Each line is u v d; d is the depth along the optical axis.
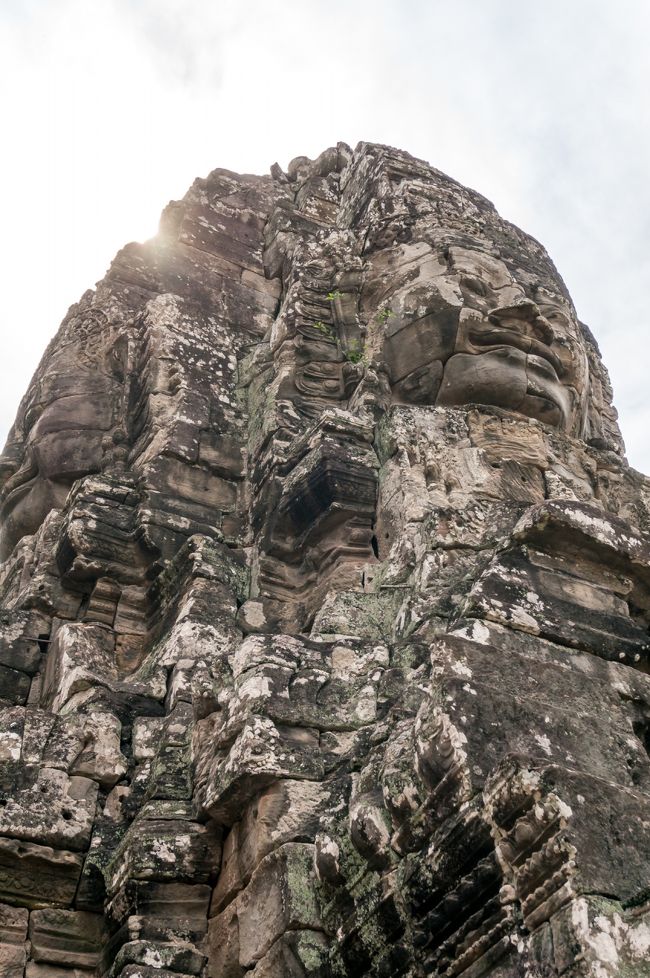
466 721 5.67
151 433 11.43
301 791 6.75
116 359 12.62
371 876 5.96
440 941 5.48
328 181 15.10
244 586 9.85
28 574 11.06
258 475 10.68
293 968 6.18
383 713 7.13
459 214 12.33
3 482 12.65
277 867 6.47
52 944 7.34
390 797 5.88
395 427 9.80
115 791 8.05
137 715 8.64
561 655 6.34
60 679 9.35
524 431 10.16
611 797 5.18
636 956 4.70
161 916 6.98
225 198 15.01
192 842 7.14
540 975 4.84
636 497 10.55
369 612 8.36
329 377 11.12
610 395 13.80
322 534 9.55
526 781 5.11
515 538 6.79
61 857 7.52
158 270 13.70
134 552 10.49
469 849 5.33
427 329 10.72
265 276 14.14
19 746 8.01
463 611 6.48
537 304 11.32
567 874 4.91
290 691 7.20
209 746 7.44
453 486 9.46
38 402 12.55
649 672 6.62
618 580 6.88
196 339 12.51
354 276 11.61
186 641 9.09
